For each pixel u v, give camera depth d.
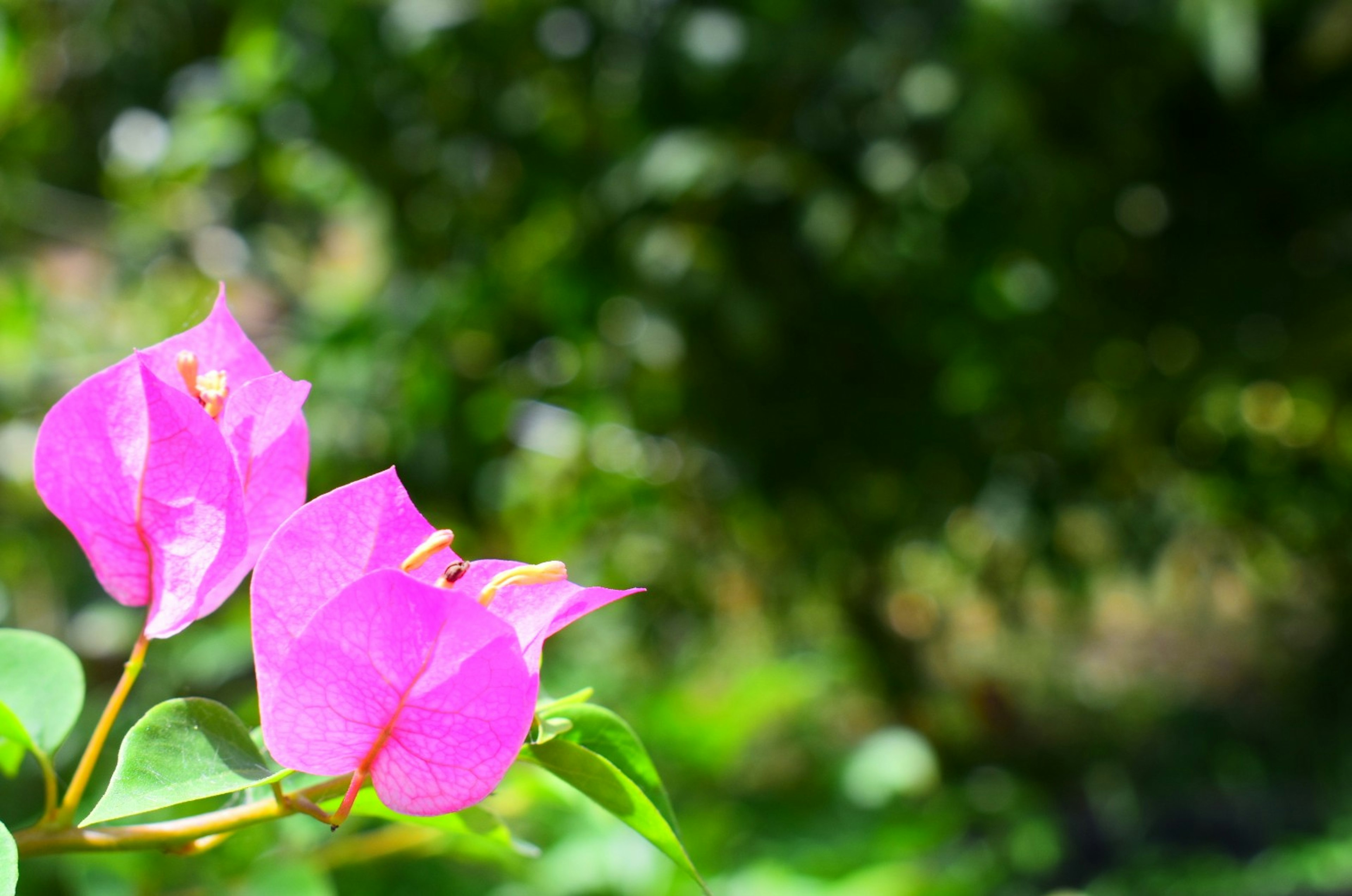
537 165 1.29
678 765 1.19
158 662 1.32
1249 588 2.42
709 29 1.12
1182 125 1.17
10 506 1.40
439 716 0.34
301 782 0.37
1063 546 1.65
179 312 1.51
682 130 1.16
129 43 1.49
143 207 1.55
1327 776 1.94
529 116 1.29
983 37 1.02
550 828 0.93
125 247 1.56
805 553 1.68
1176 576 2.36
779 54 1.12
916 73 1.09
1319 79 1.13
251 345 0.38
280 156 1.38
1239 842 1.84
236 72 1.30
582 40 1.24
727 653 1.97
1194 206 1.26
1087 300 1.35
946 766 1.86
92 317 1.54
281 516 0.37
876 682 1.87
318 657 0.34
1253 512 1.90
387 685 0.34
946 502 1.55
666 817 0.37
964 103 1.07
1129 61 1.05
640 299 1.22
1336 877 1.64
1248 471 1.76
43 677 0.39
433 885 0.97
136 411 0.36
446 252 1.38
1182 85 1.11
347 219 1.52
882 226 1.20
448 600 0.33
